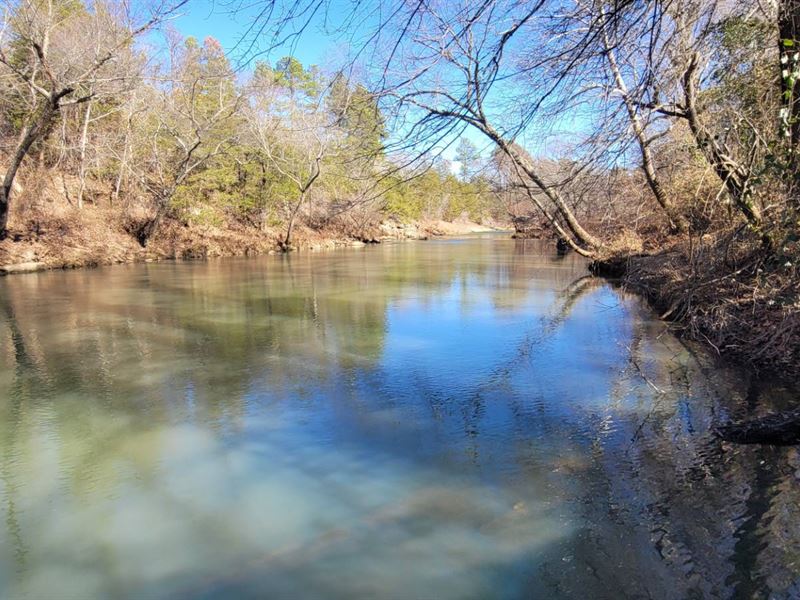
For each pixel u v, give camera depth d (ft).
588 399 17.48
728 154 24.49
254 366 21.71
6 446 14.82
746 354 20.36
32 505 11.96
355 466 13.46
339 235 106.83
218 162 86.22
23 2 50.52
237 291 41.68
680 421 15.39
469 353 23.26
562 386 18.76
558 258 69.67
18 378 20.33
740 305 22.86
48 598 9.20
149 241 71.51
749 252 24.26
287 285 45.03
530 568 9.61
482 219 189.98
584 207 45.60
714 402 16.62
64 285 44.83
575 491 12.03
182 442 14.93
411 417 16.42
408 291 41.19
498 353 23.16
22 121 62.39
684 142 29.78
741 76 22.67
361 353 23.50
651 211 44.75
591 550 10.01
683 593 8.84
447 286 43.83
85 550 10.43
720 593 8.78
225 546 10.46
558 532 10.58
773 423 13.55
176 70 75.41
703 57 21.38
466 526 10.89
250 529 10.98
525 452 13.97
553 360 21.86
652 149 30.99
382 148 13.34
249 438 15.12
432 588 9.20
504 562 9.78
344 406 17.37
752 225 22.82
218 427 15.89
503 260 67.62
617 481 12.35
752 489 11.62
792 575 9.05
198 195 83.61
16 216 58.90
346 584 9.34
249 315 32.09
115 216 71.46
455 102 12.75
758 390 17.39
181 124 79.10
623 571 9.42
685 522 10.68
